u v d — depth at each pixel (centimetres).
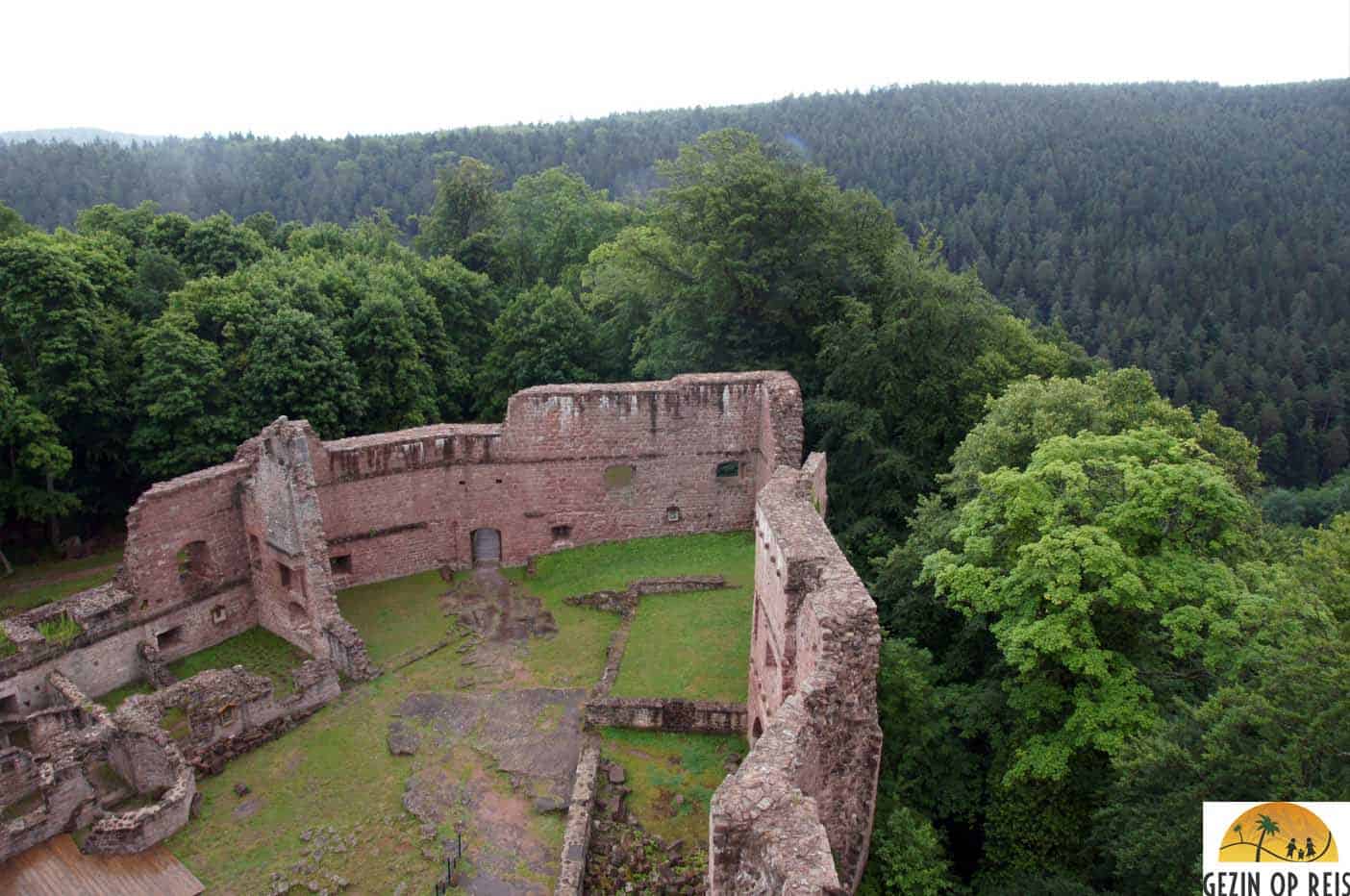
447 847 2348
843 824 1934
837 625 1836
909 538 3234
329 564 3172
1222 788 1866
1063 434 2964
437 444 3678
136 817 2358
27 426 3828
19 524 4338
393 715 2898
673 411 3847
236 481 3328
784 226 4434
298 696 2862
